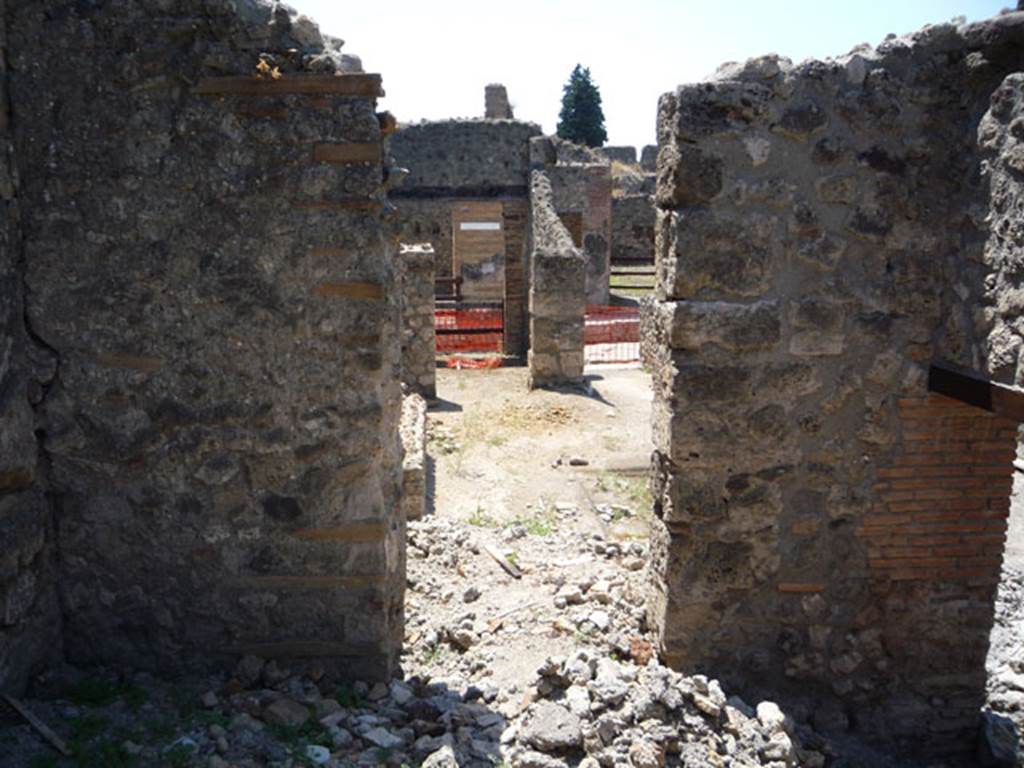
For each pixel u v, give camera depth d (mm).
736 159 4031
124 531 3918
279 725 3662
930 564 4484
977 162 3867
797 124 4012
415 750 3625
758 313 4148
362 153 3559
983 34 3779
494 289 20688
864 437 4312
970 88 3922
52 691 3787
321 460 3861
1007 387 3627
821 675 4574
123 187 3568
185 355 3727
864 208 4098
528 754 3596
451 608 5516
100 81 3480
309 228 3631
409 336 11781
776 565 4438
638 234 25703
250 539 3934
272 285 3678
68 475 3844
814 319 4180
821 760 4219
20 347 3629
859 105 4012
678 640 4508
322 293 3695
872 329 4203
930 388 4223
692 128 3982
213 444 3820
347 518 3938
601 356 15391
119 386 3746
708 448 4277
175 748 3383
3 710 3482
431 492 8812
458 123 15539
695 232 4070
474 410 11789
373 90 3521
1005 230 3639
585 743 3604
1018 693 5262
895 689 4629
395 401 4184
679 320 4133
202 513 3898
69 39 3445
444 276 21094
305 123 3537
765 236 4098
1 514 3545
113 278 3646
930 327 4199
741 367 4203
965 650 4602
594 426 11117
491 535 6984
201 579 3979
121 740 3404
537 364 12922
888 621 4543
